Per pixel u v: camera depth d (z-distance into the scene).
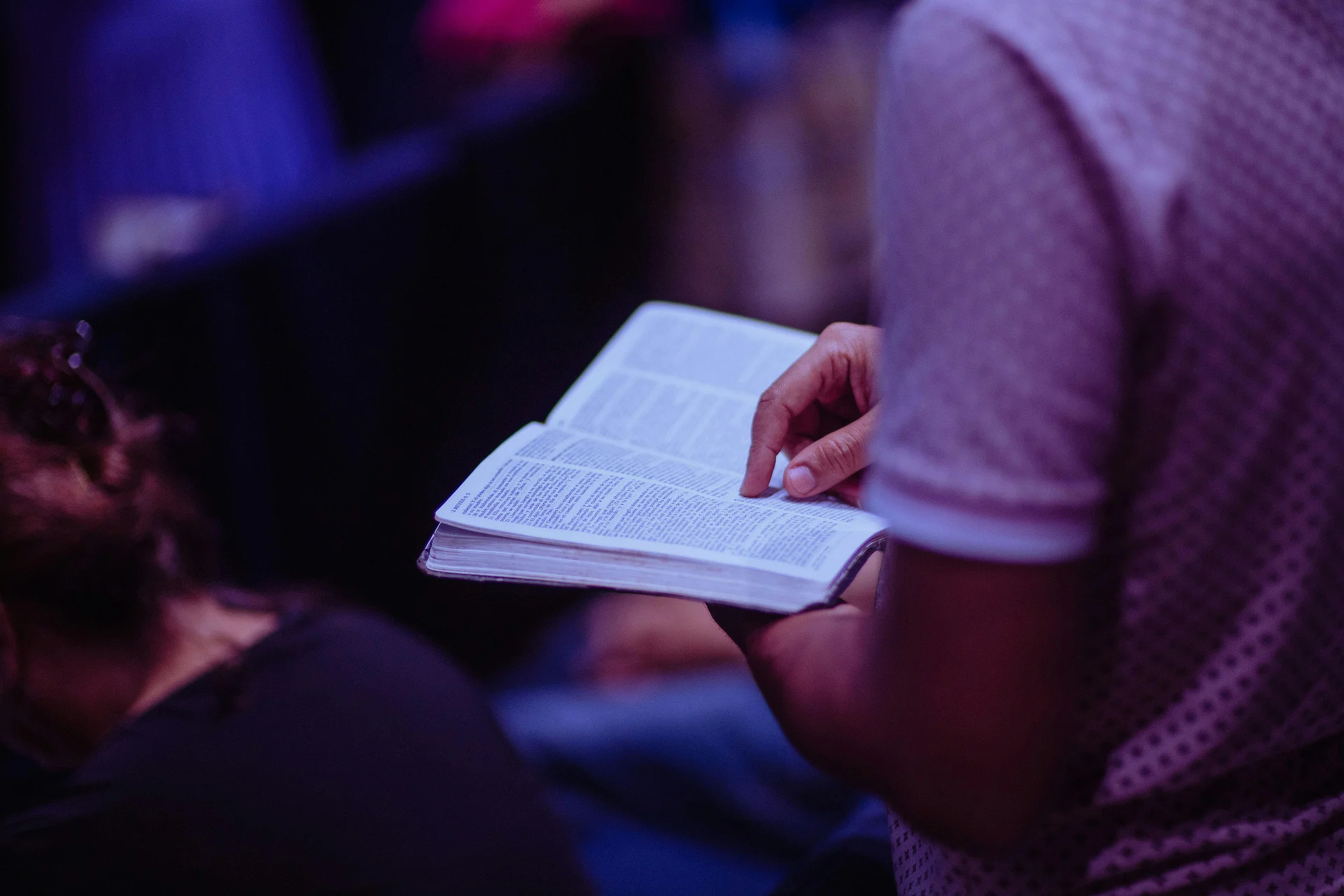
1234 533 0.51
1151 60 0.46
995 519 0.44
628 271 3.32
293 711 1.06
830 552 0.58
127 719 1.02
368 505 2.64
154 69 3.39
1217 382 0.48
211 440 2.23
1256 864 0.59
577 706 2.11
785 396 0.69
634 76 3.19
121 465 1.01
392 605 2.64
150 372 2.11
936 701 0.46
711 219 3.29
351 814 1.04
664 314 0.88
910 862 0.67
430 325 2.76
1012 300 0.44
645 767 1.97
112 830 0.96
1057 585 0.45
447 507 0.65
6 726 1.01
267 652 1.08
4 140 3.39
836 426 0.73
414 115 4.18
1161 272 0.45
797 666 0.55
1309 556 0.52
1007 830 0.49
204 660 1.06
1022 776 0.47
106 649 1.00
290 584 2.42
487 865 1.10
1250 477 0.50
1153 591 0.51
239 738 1.02
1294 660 0.54
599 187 3.17
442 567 0.64
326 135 3.75
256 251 2.29
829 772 0.54
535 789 1.20
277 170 3.54
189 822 0.98
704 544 0.60
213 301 2.22
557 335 3.09
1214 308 0.46
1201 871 0.58
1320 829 0.60
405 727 1.11
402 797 1.07
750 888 1.80
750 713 1.97
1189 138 0.46
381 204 2.56
